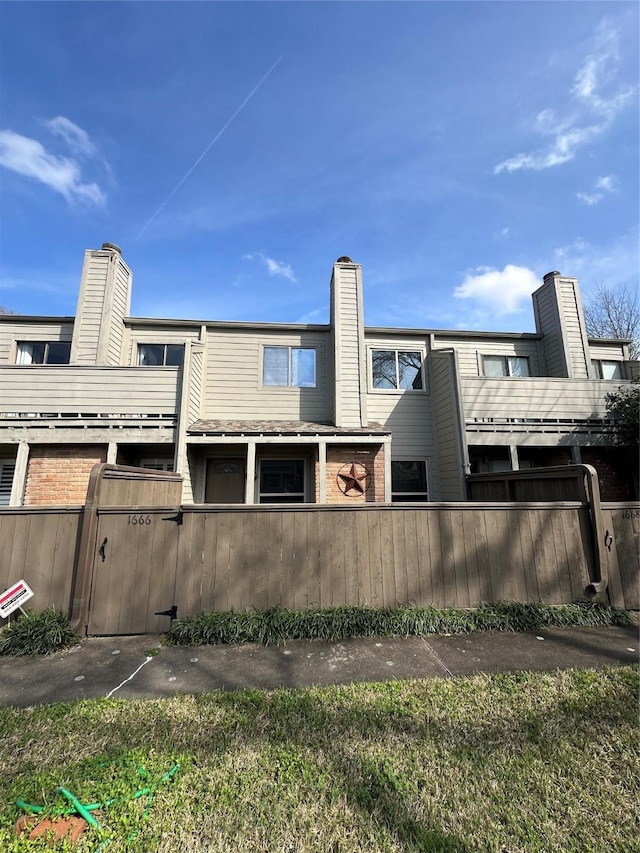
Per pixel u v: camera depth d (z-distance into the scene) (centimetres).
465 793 211
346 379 1027
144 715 285
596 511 534
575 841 183
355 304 1070
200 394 1041
